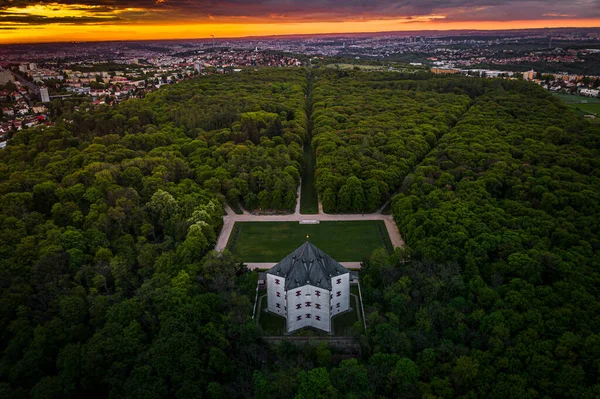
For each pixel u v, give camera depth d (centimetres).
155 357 12450
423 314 14575
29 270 17025
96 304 14812
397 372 12312
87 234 19325
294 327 15338
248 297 16188
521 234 18062
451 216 19638
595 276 15338
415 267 17138
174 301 14775
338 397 11800
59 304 14975
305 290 14975
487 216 19600
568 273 15462
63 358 12712
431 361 12775
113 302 15375
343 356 14125
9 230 18675
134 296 15900
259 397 11894
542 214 19700
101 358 12788
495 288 15575
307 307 15312
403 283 15912
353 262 19712
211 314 14900
